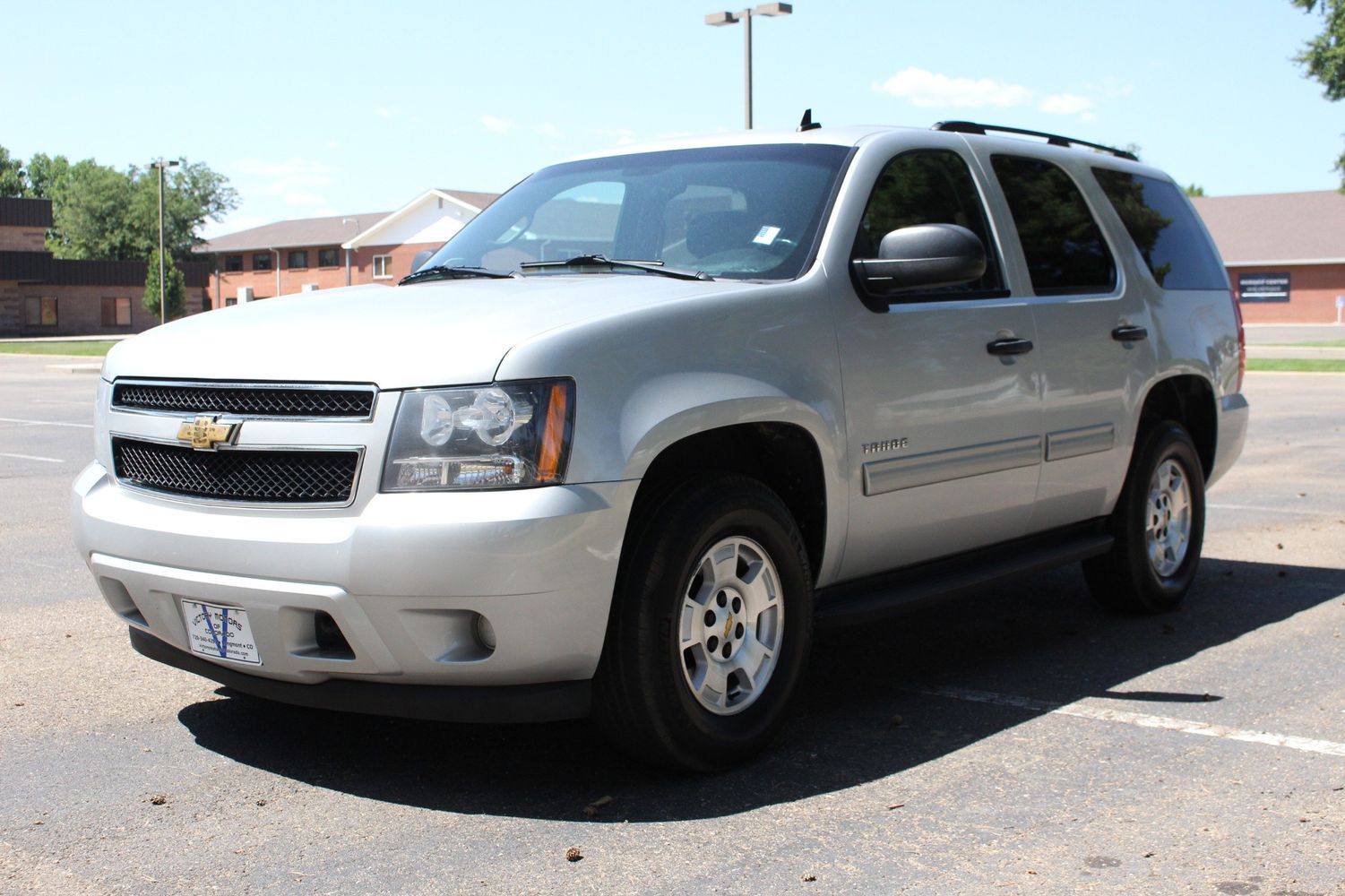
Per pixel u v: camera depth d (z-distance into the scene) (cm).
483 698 347
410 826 348
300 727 432
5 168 12244
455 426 339
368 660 346
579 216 490
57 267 6812
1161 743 417
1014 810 358
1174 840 337
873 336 431
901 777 385
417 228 7038
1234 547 775
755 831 344
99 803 365
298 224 8725
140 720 438
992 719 444
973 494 473
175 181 9662
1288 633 564
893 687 484
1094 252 559
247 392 364
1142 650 539
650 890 308
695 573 371
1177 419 629
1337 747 411
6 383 2478
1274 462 1193
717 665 386
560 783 380
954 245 417
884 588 459
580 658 351
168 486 379
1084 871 317
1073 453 521
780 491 427
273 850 332
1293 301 6212
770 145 483
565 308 373
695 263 444
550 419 342
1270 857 325
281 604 348
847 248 437
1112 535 577
